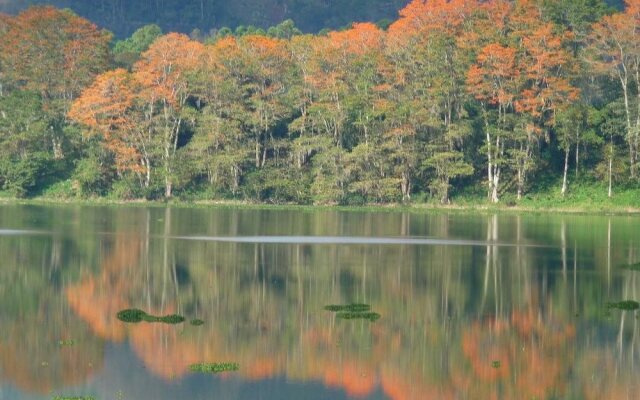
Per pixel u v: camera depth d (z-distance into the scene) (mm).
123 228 127312
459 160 180000
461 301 75438
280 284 81500
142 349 60312
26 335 63125
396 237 118938
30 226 127375
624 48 179500
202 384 53688
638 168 174125
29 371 55531
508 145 185375
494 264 94000
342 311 71188
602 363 58969
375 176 181625
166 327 65812
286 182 183750
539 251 104562
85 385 53219
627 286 82438
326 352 60406
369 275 86500
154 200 188500
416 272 88438
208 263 92625
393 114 180000
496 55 176250
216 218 148125
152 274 85688
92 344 61219
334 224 138625
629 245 111125
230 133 187500
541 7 188250
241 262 93500
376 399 52125
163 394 51906
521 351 61219
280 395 52281
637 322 69000
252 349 60781
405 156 179500
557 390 53906
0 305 71750
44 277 83500
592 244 111938
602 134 181125
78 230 123062
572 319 69812
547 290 80375
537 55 176875
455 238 118125
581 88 186000
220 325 66500
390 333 65125
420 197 182000
